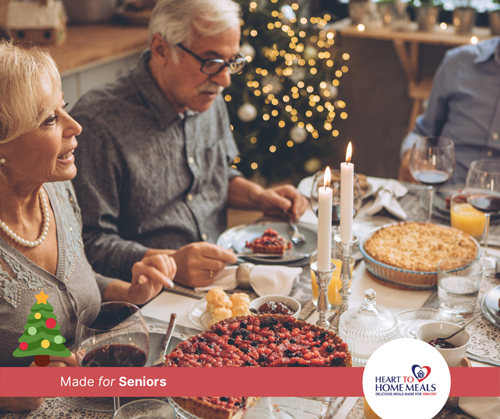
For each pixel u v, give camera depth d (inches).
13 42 39.9
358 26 125.6
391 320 40.4
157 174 66.5
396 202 67.7
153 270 48.9
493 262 54.0
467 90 86.7
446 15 133.8
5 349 43.1
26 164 40.4
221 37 60.4
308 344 38.4
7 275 42.5
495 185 53.7
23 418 35.9
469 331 43.7
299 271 51.0
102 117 63.2
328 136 133.3
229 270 53.5
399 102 139.0
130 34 130.7
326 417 34.5
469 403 35.3
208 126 73.5
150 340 43.2
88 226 62.7
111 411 36.3
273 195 68.5
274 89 124.1
